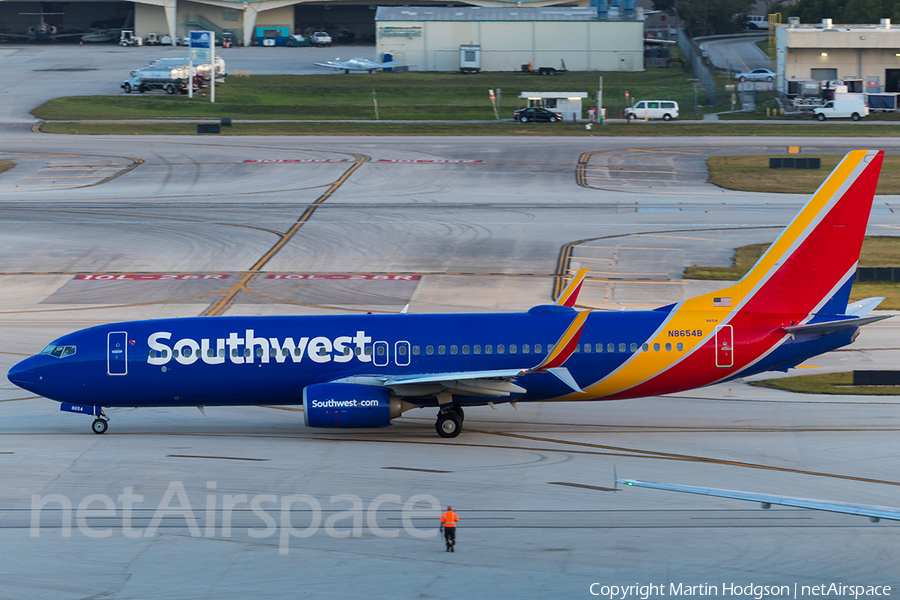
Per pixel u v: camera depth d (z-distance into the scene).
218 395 164.00
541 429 167.50
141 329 164.50
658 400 188.25
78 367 161.75
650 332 162.88
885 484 135.00
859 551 112.31
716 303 164.75
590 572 106.75
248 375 162.50
